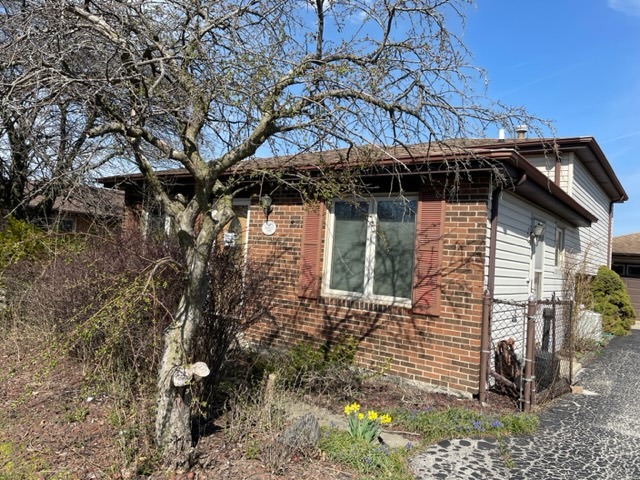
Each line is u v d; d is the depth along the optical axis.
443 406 5.73
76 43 3.90
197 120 4.04
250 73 3.86
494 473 4.09
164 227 6.39
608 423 5.68
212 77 3.80
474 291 6.16
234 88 3.79
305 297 7.88
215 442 4.15
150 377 4.78
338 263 7.73
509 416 5.36
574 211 9.89
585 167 13.72
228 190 4.36
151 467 3.63
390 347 6.82
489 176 6.14
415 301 6.62
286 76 4.14
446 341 6.33
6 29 4.30
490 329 6.07
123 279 4.53
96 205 7.11
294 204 8.23
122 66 3.62
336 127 4.22
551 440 5.01
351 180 5.10
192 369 3.66
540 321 8.91
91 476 3.55
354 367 6.62
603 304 15.10
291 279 8.13
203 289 3.98
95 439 4.16
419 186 6.73
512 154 5.62
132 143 3.94
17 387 5.39
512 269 7.54
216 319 5.11
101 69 4.04
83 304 5.45
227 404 5.00
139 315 4.32
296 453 3.99
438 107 4.77
